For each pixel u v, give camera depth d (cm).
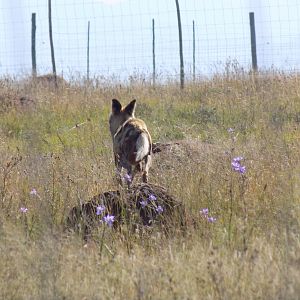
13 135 6206
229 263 2388
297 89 6619
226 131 5669
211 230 2859
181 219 2977
